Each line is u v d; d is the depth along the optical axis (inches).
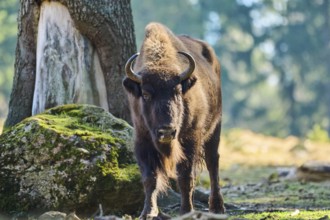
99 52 867.4
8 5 3334.2
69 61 857.5
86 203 722.8
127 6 875.4
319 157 1600.6
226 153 1624.0
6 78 3309.5
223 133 1897.1
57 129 733.9
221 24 4136.3
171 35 731.4
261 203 864.3
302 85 4101.9
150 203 685.9
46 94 855.7
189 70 674.2
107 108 867.4
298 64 3954.2
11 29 3309.5
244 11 4124.0
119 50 866.8
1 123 1653.5
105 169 725.3
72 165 721.0
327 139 1953.7
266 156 1603.1
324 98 3900.1
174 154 685.9
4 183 725.3
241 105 4178.2
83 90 858.1
